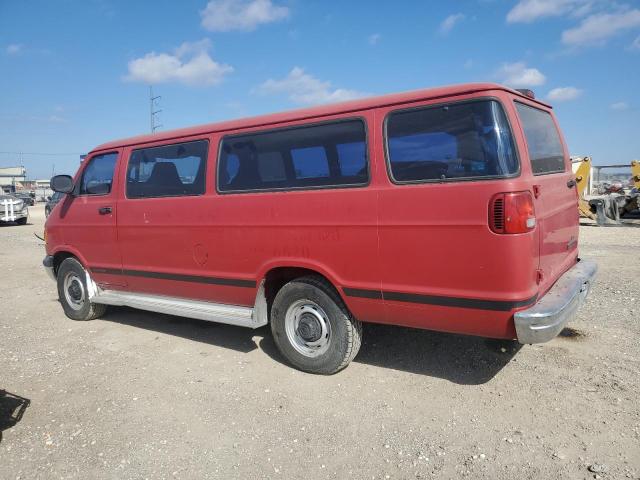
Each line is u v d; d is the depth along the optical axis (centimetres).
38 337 588
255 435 357
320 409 389
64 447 351
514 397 388
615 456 310
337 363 431
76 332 602
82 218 616
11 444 357
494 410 372
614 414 356
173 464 327
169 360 501
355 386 424
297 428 364
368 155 390
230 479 310
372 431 355
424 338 521
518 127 355
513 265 333
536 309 340
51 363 503
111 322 641
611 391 387
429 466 312
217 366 480
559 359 449
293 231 430
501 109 348
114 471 323
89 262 618
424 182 365
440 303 363
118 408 404
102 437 362
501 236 333
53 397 427
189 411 395
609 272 792
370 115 391
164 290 552
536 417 359
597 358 447
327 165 414
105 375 470
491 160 340
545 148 426
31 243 1525
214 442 351
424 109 369
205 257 496
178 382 448
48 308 723
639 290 666
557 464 306
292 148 435
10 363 505
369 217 387
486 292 343
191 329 598
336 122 409
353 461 322
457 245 350
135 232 558
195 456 335
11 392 439
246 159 466
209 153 491
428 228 361
